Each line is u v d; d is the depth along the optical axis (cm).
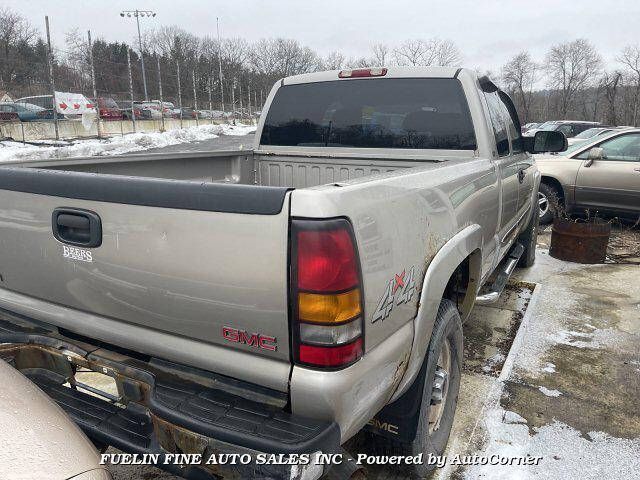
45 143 2039
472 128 338
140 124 3072
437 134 352
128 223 180
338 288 154
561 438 285
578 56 7406
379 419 227
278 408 166
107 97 2839
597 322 443
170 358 185
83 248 193
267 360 166
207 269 167
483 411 309
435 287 211
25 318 226
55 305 216
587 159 806
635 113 4831
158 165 348
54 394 204
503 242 396
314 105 395
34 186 203
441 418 262
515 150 422
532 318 451
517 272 593
